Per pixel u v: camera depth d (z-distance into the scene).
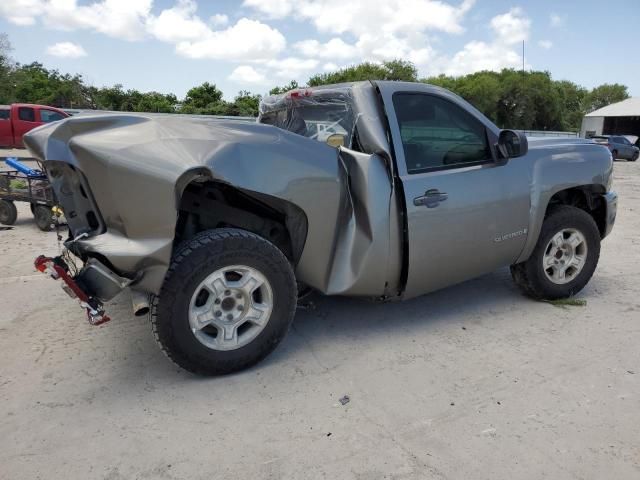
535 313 4.30
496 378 3.25
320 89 3.97
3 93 43.03
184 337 2.99
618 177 18.00
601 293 4.81
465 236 3.78
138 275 2.85
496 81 50.25
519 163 4.07
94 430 2.71
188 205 3.27
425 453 2.54
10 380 3.18
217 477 2.38
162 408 2.91
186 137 2.92
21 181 7.55
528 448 2.58
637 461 2.49
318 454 2.54
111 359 3.46
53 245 6.50
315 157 3.30
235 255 3.03
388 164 3.49
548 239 4.30
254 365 3.35
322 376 3.27
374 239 3.45
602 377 3.26
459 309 4.38
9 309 4.29
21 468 2.42
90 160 2.79
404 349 3.64
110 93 40.53
